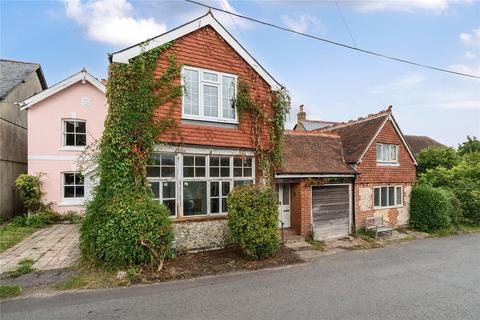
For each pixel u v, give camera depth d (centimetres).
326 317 567
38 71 2033
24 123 1783
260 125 1177
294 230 1312
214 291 699
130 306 610
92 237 830
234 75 1148
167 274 809
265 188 1023
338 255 1080
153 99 977
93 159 1123
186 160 1052
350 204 1427
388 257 1060
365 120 1706
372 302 643
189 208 1051
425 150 2466
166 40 1009
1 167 1512
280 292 697
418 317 571
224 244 1088
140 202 877
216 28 1112
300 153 1388
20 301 632
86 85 1575
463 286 754
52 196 1501
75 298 649
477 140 3097
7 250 977
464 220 1755
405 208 1653
